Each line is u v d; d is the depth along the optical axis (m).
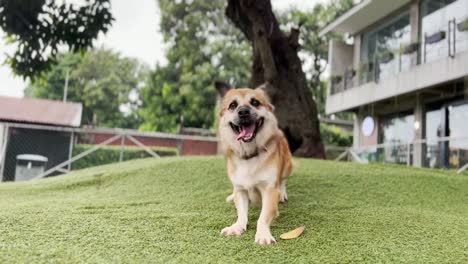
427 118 11.98
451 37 10.73
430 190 4.61
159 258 2.19
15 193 4.75
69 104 16.88
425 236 2.74
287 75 8.34
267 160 2.97
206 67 25.06
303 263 2.19
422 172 6.06
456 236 2.75
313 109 8.41
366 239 2.64
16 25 8.00
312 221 3.12
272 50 8.40
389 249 2.44
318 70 22.50
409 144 11.79
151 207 3.58
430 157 11.65
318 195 4.10
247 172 2.96
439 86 10.89
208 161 5.96
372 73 13.70
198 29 26.17
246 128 2.97
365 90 13.58
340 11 22.14
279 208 3.57
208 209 3.50
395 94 12.12
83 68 33.62
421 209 3.75
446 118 11.23
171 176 5.09
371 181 4.79
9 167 9.70
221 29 26.39
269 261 2.21
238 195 3.04
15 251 2.20
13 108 15.16
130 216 3.17
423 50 11.66
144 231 2.73
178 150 12.47
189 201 3.84
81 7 8.44
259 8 8.12
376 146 12.27
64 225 2.83
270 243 2.53
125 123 34.56
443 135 11.28
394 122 13.51
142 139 12.57
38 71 8.49
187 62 25.59
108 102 33.22
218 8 26.39
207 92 24.77
